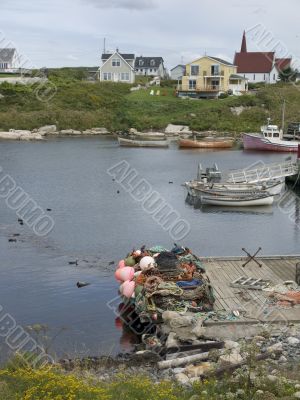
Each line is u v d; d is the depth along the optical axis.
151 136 85.69
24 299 21.89
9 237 30.80
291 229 33.97
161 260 20.70
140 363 15.79
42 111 90.75
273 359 14.77
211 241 31.11
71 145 75.94
